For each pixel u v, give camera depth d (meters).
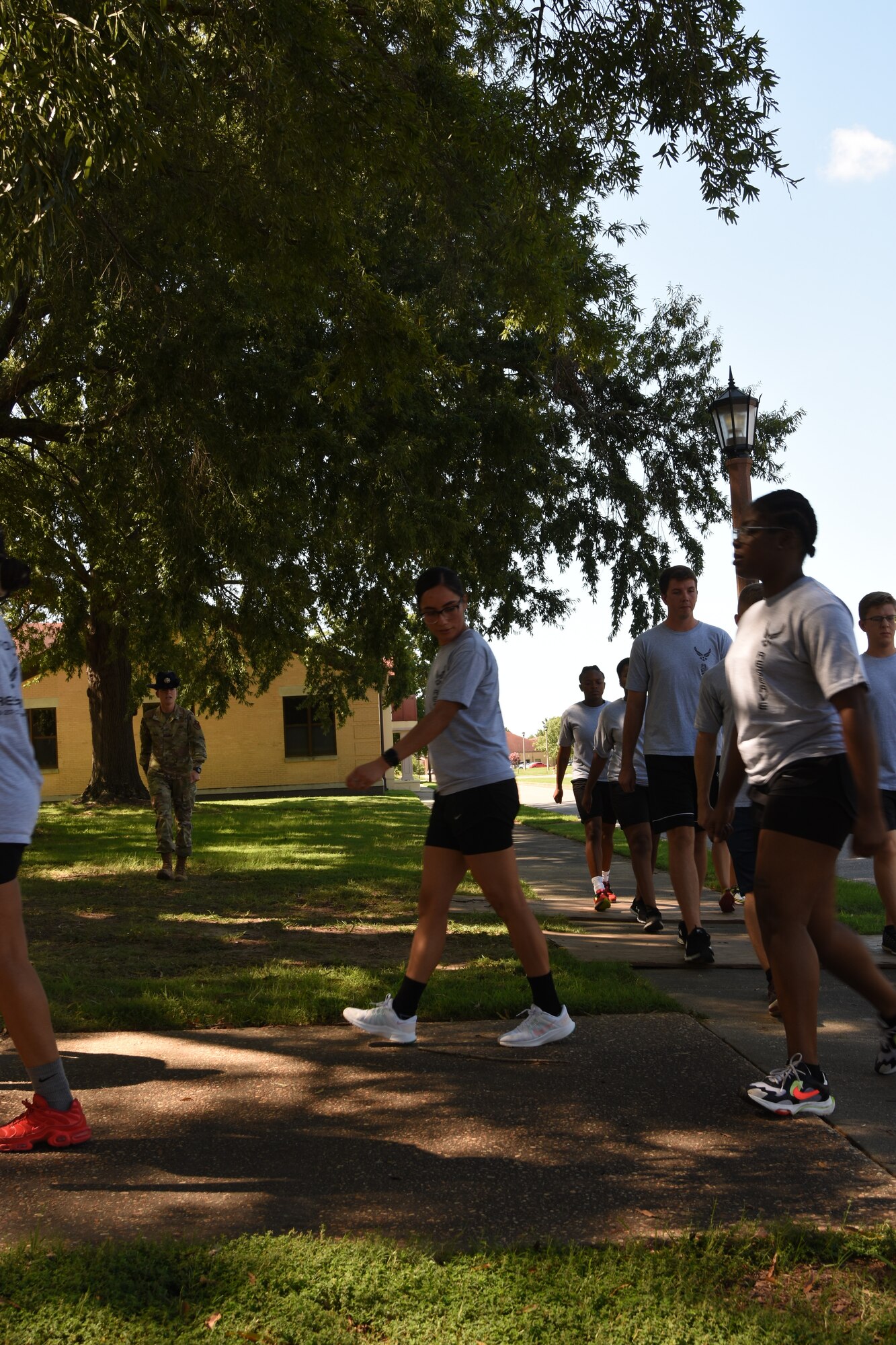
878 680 6.01
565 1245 2.68
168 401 10.92
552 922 7.98
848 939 3.89
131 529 14.84
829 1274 2.55
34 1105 3.41
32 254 6.68
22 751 3.49
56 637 26.42
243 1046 4.56
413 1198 3.00
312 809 25.97
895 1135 3.43
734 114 8.48
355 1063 4.28
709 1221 2.83
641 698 6.47
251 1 7.80
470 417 14.09
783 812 3.67
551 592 19.11
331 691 25.14
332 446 12.22
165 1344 2.25
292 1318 2.35
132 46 6.44
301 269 9.66
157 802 10.87
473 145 8.94
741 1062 4.20
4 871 3.42
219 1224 2.85
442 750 4.50
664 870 12.30
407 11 8.99
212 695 25.00
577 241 10.44
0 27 5.98
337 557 13.88
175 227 10.09
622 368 19.56
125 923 8.03
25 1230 2.82
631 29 8.46
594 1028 4.72
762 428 21.14
